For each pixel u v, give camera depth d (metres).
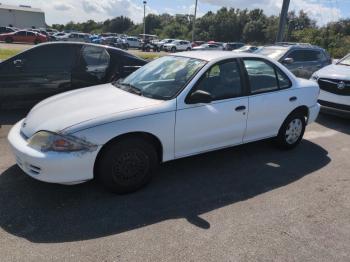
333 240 3.26
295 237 3.28
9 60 6.71
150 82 4.47
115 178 3.78
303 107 5.48
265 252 3.04
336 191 4.26
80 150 3.47
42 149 3.47
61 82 7.04
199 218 3.52
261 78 4.93
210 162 4.96
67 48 7.07
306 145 5.93
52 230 3.21
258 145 5.75
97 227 3.29
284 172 4.75
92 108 3.82
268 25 79.31
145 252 2.96
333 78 7.30
